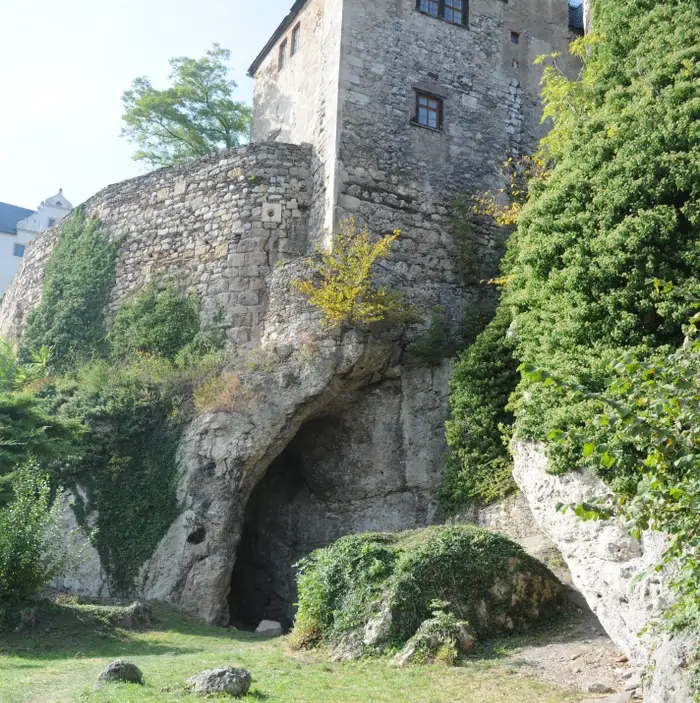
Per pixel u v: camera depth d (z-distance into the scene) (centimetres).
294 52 2095
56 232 2253
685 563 565
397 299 1598
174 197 1967
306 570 1131
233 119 2845
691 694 626
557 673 859
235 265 1792
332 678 867
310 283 1608
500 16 2033
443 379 1627
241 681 768
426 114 1872
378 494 1617
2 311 2470
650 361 686
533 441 1034
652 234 915
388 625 978
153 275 1931
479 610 1013
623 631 813
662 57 1057
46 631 1164
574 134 1088
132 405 1652
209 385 1627
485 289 1800
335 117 1761
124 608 1315
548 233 1059
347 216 1706
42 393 1753
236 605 1730
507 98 1977
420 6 1930
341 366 1550
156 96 2762
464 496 1441
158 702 708
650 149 946
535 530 1301
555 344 1012
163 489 1557
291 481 1752
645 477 625
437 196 1820
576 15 2209
